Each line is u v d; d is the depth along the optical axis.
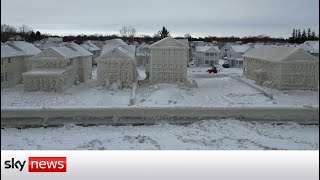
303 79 46.44
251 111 32.75
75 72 51.78
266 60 49.69
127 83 48.22
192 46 111.75
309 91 45.81
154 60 51.16
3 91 44.34
